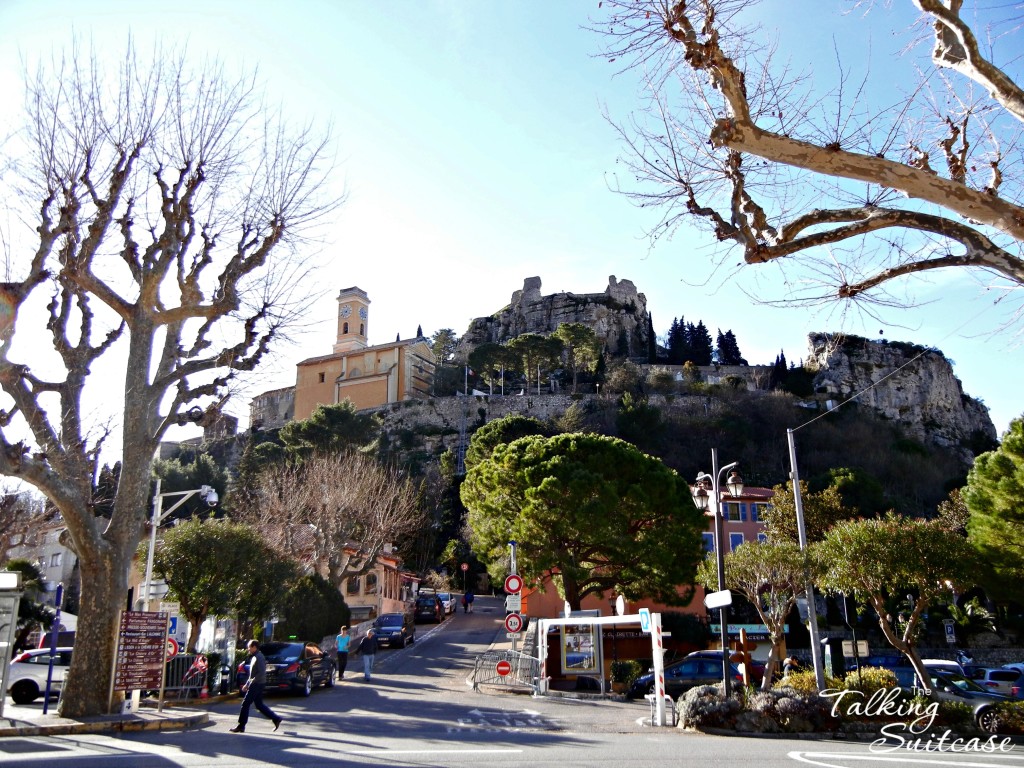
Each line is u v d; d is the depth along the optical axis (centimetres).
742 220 833
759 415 8931
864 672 1786
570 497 3020
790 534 3791
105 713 1373
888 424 9938
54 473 1373
